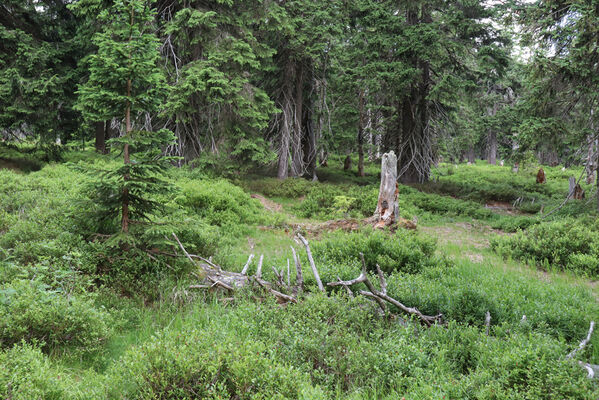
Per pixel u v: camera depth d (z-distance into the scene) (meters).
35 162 19.62
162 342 3.92
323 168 30.91
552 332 5.57
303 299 6.12
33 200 9.77
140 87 6.95
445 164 40.69
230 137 18.56
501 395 3.52
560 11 15.63
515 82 35.75
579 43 14.35
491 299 6.11
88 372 4.17
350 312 5.36
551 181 28.16
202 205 13.27
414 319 5.86
